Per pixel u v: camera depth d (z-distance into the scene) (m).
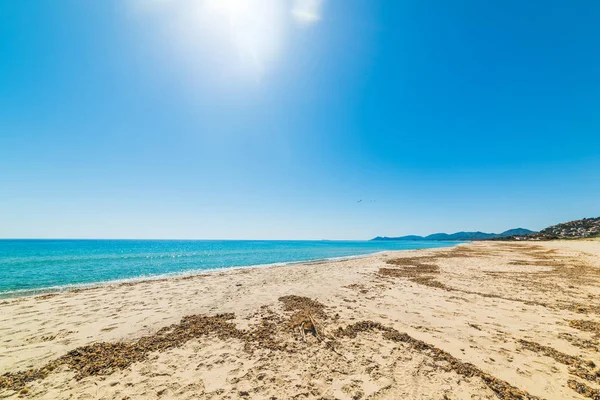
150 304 10.77
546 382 4.98
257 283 15.39
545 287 13.23
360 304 10.44
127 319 8.80
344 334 7.38
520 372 5.34
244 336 7.30
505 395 4.57
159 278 19.66
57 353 6.30
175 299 11.61
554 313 9.09
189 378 5.21
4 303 11.13
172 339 7.12
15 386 4.92
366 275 17.81
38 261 34.75
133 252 57.03
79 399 4.55
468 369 5.43
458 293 12.12
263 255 46.72
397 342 6.82
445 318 8.65
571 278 15.68
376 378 5.15
